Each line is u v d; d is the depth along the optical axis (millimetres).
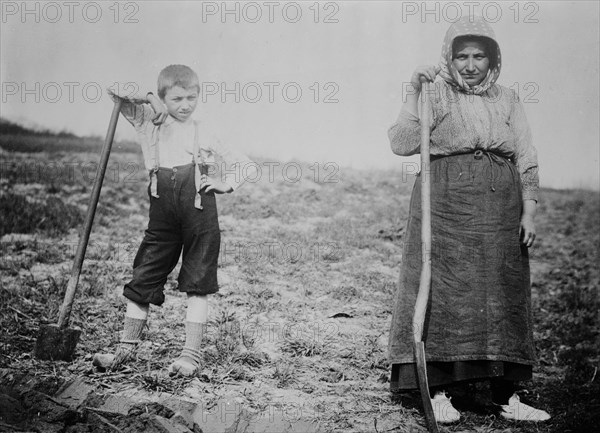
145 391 4273
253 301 6047
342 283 6625
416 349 4285
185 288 4617
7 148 8852
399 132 4613
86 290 5930
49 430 3773
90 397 4121
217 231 4672
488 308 4402
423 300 4328
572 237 8867
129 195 8461
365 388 4758
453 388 4961
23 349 4766
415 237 4566
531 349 4484
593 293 7426
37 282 6082
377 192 8953
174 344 5023
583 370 5613
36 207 7734
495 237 4461
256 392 4496
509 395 4609
